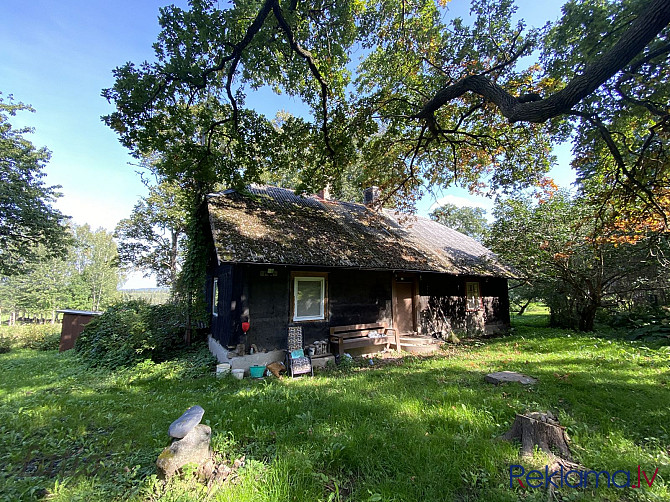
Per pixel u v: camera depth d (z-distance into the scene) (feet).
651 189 26.91
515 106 17.67
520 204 47.67
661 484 9.00
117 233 72.90
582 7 20.15
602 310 46.06
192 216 34.14
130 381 23.21
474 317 45.19
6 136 59.11
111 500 8.86
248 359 25.23
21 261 68.39
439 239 48.67
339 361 28.68
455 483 9.30
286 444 11.72
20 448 12.38
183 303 34.19
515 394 17.02
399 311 37.55
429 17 24.68
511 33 24.67
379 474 9.73
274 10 19.54
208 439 10.55
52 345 54.08
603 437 12.03
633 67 19.99
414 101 30.22
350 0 22.00
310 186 32.76
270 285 27.32
